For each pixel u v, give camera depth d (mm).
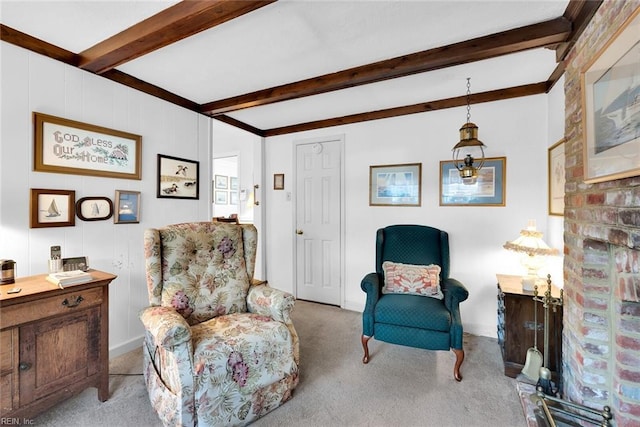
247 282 2064
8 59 1688
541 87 2396
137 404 1655
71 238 1975
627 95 1004
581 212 1406
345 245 3330
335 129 3377
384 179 3090
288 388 1678
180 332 1332
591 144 1244
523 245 2055
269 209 3898
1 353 1318
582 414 1336
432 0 1452
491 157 2600
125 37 1708
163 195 2568
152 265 1704
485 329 2637
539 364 1745
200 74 2275
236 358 1466
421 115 2896
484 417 1567
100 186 2135
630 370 1204
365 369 2039
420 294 2285
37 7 1503
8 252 1701
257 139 3854
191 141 2842
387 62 2045
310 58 2029
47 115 1841
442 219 2809
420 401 1695
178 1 1482
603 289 1305
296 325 2838
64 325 1523
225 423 1423
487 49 1753
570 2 1456
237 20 1600
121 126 2258
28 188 1774
